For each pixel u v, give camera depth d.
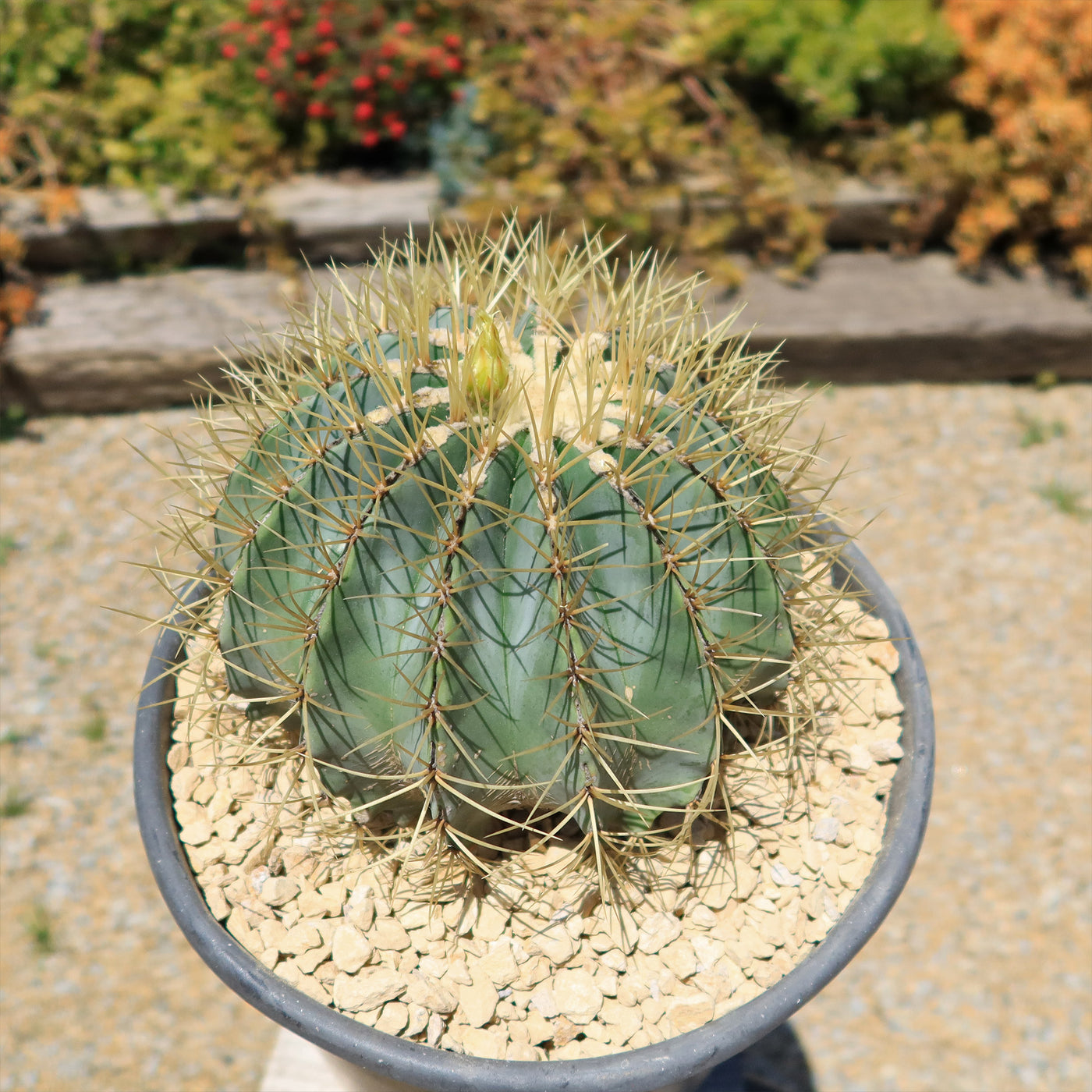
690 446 1.25
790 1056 2.54
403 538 1.15
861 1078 2.51
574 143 3.92
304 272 4.02
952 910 2.77
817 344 3.90
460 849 1.21
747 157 4.04
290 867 1.31
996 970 2.67
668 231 4.04
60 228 3.94
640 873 1.30
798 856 1.33
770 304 3.96
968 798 2.96
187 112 4.12
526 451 1.15
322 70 4.15
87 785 2.97
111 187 4.09
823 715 1.49
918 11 4.13
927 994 2.64
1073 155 3.99
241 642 1.31
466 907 1.26
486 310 1.32
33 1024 2.55
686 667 1.17
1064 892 2.79
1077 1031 2.57
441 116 4.23
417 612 1.13
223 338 3.81
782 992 1.16
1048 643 3.31
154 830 1.30
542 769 1.18
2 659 3.22
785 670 1.35
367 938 1.23
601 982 1.21
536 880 1.29
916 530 3.59
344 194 4.07
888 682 1.51
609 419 1.20
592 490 1.14
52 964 2.65
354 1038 1.13
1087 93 4.15
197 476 1.45
